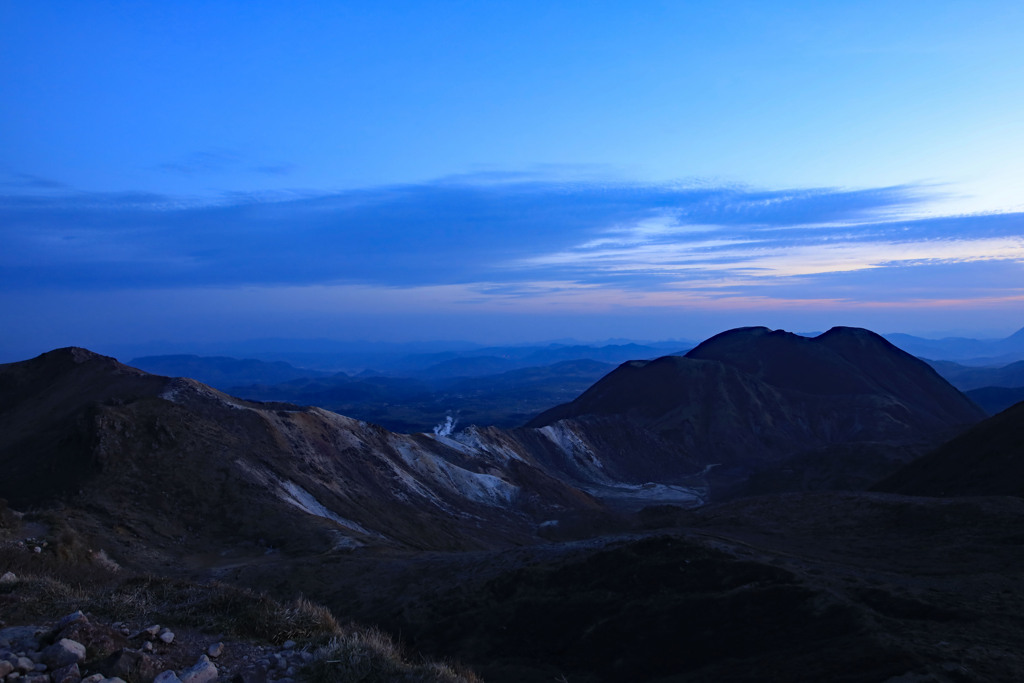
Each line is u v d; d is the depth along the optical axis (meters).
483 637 26.09
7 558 18.67
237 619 10.76
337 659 9.59
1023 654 15.02
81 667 8.05
